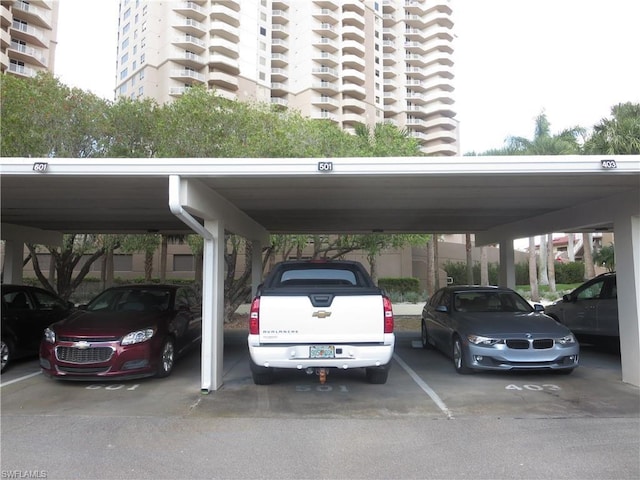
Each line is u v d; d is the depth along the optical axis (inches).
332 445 187.2
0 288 340.8
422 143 3297.2
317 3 2933.1
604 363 350.6
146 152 608.7
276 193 304.5
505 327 296.4
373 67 3134.8
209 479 157.8
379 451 180.9
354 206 361.4
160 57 2503.7
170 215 406.9
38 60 2108.8
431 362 358.6
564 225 368.8
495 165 234.5
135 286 359.3
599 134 984.3
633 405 239.9
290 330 235.6
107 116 597.9
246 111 595.5
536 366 285.3
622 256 292.0
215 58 2493.8
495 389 273.3
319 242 763.4
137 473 162.2
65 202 339.6
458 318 327.9
